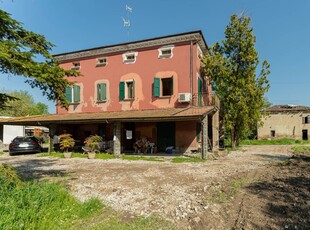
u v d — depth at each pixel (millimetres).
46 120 16266
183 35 15906
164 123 16594
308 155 14562
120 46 17797
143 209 5062
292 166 10281
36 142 18672
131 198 5836
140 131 17469
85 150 16141
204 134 13156
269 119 40250
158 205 5285
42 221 4121
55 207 4773
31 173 9383
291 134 39312
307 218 4367
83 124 19906
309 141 35875
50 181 7660
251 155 15898
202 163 11641
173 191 6395
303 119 39219
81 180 7961
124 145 18203
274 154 16703
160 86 16609
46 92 6883
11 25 6023
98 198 5691
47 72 6066
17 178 5418
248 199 5562
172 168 10195
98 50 18641
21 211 4090
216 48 19656
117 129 14930
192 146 15477
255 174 8617
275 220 4328
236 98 18797
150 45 17062
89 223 4332
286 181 7266
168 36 16219
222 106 19578
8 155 17484
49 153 16984
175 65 16266
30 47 6293
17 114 37469
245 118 19109
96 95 18828
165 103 16359
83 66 19531
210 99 17578
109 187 6938
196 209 4969
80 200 5648
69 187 6957
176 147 15938
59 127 18953
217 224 4285
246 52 18609
